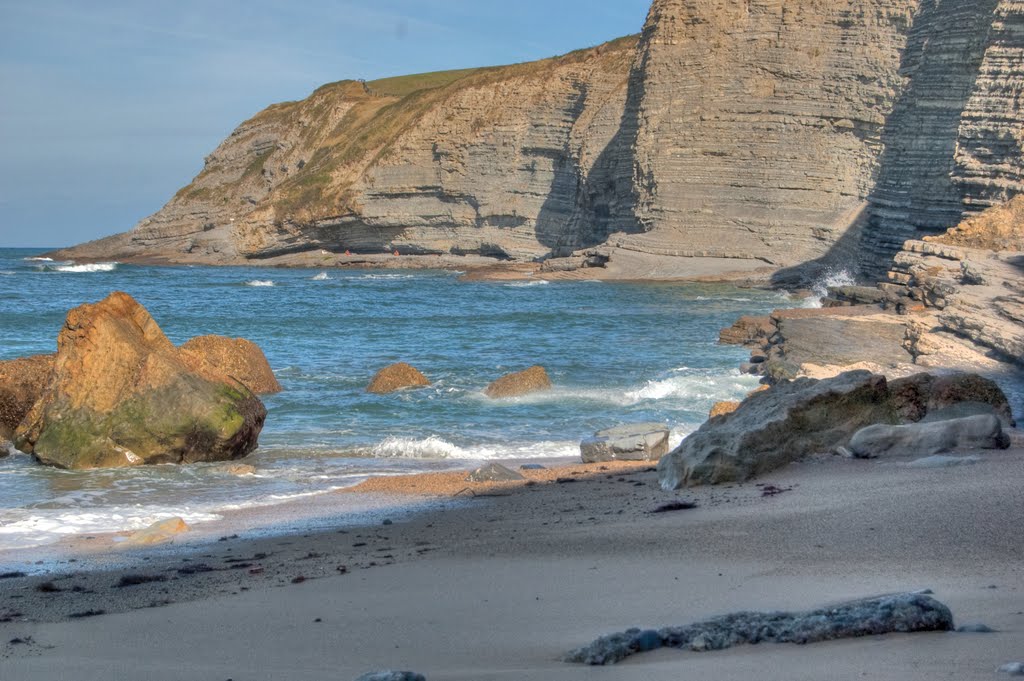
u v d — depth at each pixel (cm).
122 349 1914
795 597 730
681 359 3459
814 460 1394
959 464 1266
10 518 1409
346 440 2100
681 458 1388
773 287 7194
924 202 5488
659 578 835
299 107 14812
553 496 1410
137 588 950
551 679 538
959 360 2539
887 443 1381
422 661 626
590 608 750
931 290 3541
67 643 737
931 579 751
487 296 6862
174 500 1550
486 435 2159
